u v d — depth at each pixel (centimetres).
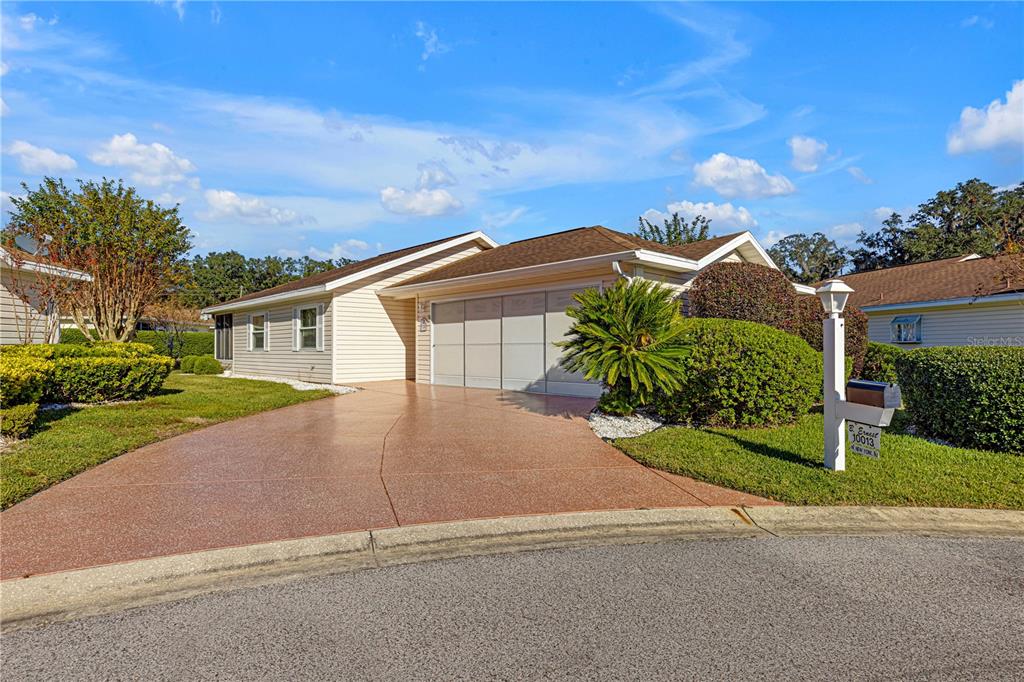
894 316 1833
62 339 1992
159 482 508
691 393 741
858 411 495
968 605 285
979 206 3397
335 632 260
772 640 251
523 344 1241
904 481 485
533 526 402
